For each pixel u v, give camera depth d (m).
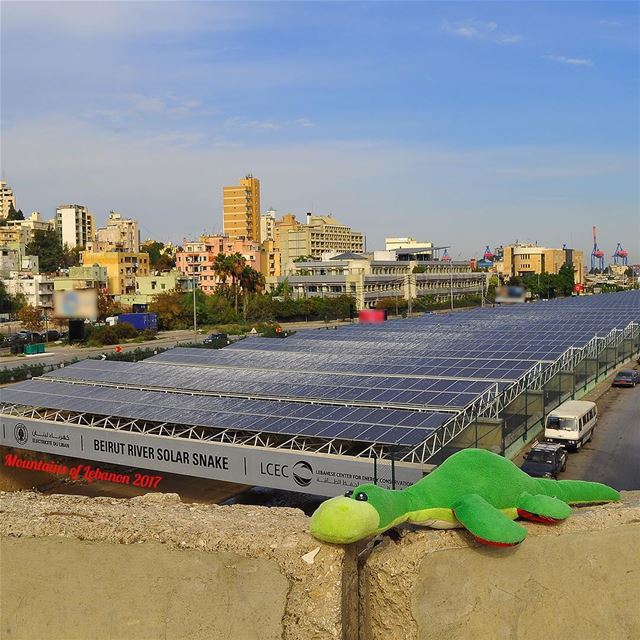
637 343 63.78
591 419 38.44
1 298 133.62
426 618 6.29
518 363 42.56
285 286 152.12
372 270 170.25
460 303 163.88
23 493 8.58
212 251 178.00
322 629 5.93
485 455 7.29
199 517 7.12
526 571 6.56
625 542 6.83
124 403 39.28
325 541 6.13
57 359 90.06
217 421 33.47
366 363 46.69
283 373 44.44
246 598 6.23
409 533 6.60
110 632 6.61
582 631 6.71
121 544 6.58
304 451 29.70
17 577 6.84
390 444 27.50
